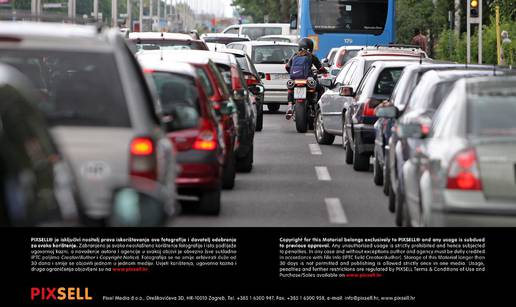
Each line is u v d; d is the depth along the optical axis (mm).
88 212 17156
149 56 38125
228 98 37312
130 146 18266
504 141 21031
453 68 35438
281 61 86375
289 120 81188
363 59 53094
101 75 18562
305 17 104188
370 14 103750
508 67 38375
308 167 46625
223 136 33312
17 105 12578
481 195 20844
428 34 158500
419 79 35094
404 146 28422
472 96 22969
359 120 43750
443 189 21172
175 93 30609
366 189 38844
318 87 68625
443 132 23359
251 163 44406
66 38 18594
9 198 12188
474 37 113750
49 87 24625
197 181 30078
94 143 18250
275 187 39188
